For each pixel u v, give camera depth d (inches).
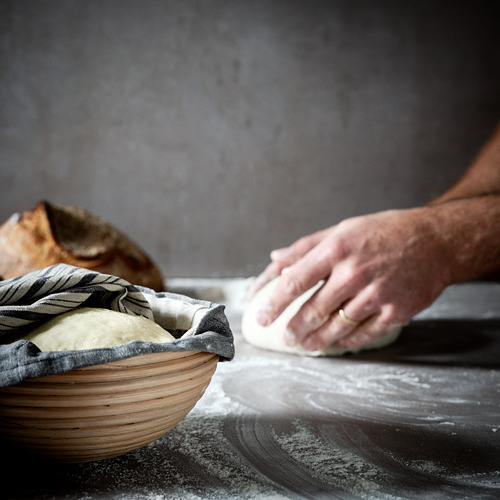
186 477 23.9
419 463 26.0
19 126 121.3
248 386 37.7
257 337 48.4
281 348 46.8
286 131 126.2
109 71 122.1
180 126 124.5
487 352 47.6
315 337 42.8
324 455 26.7
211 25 123.0
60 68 121.0
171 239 126.9
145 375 20.2
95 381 19.6
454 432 30.0
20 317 22.0
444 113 126.7
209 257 128.0
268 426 30.4
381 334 43.4
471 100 126.3
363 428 30.4
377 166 127.8
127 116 123.3
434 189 128.5
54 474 23.5
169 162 125.0
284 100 125.5
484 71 125.6
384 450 27.4
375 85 126.0
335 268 41.2
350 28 124.6
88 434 20.5
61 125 122.0
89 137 122.9
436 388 37.9
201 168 125.7
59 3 119.8
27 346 19.5
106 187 124.4
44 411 19.7
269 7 123.6
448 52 125.3
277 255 51.8
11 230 58.3
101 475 23.7
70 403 19.6
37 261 56.2
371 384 38.6
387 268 41.3
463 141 127.3
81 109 122.2
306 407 33.7
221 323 24.0
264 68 124.7
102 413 20.1
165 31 122.5
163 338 23.2
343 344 44.1
